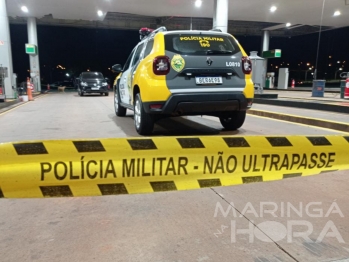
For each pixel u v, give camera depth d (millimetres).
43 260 1695
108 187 2258
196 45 4105
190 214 2244
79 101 13445
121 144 2277
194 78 4000
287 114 6953
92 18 24562
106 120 6770
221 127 5609
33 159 2135
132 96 5094
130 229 2029
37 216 2199
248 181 2582
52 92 26406
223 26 14516
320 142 2791
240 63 4223
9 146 2098
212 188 2723
